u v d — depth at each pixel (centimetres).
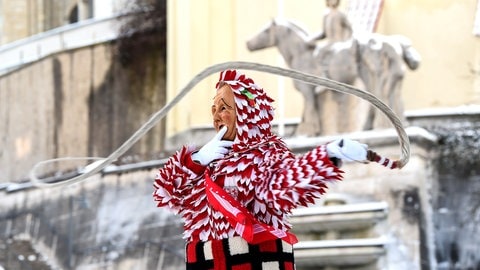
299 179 461
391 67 2108
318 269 1897
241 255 485
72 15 2595
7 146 2594
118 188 2355
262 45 2188
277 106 2330
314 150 467
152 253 2280
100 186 2375
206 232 497
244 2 2455
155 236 2283
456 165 2044
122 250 2309
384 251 1888
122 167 2364
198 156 506
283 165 473
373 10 2256
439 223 2023
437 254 2014
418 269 1961
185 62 2473
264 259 484
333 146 462
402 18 2319
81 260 2356
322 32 2158
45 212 2427
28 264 2408
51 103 2589
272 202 473
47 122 2584
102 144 2544
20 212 2469
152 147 2444
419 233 1988
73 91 2573
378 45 2119
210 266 491
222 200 482
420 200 2003
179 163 509
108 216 2345
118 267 2308
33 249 2419
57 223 2402
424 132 2027
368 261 1886
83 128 2558
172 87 2484
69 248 2380
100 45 2567
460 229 2019
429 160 2045
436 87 2275
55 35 2605
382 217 1931
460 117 2212
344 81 2122
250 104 499
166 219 2275
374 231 1920
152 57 2516
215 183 490
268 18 2439
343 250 1870
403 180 2012
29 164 2567
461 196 2030
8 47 2631
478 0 2272
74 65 2580
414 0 2317
